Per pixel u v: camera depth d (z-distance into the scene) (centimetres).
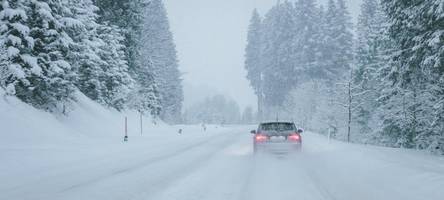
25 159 1234
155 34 6675
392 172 1081
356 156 1499
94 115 2895
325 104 4947
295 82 8031
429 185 877
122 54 3891
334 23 7444
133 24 4191
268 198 784
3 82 1958
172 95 7119
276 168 1202
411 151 1914
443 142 2119
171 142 2319
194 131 4253
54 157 1339
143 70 5056
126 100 4059
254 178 1015
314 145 2130
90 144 1853
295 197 793
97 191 836
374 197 787
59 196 786
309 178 1013
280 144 1555
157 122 4809
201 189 869
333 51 7362
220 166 1247
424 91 2345
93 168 1155
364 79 3909
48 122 2070
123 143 2052
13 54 1909
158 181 962
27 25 2056
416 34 1695
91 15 2950
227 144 2241
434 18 1496
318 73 7312
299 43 7969
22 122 1816
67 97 2494
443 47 1484
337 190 858
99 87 3166
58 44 2172
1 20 1961
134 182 943
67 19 2212
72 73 2367
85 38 2830
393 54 1909
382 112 2767
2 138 1588
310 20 7862
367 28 4591
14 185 886
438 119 1984
